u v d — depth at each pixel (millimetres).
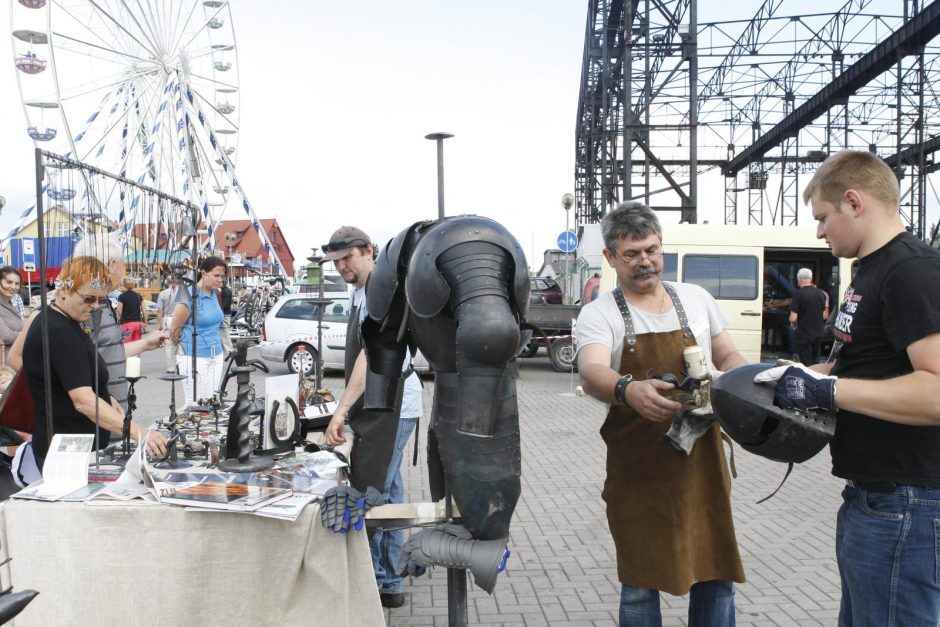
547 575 3727
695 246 10164
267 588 2117
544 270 16969
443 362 1748
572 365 12141
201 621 2096
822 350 10820
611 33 21453
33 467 2875
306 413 3150
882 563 1730
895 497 1708
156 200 3869
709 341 2293
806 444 1681
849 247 1779
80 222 2977
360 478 2156
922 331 1567
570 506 4922
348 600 2164
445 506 1949
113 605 2068
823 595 3451
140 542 2074
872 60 16781
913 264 1624
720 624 2268
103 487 2250
